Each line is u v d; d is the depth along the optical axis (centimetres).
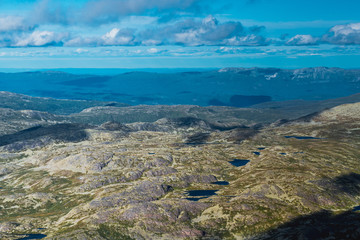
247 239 18850
